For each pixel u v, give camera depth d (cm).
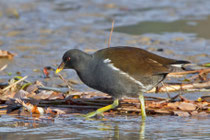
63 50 1677
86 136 848
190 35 1923
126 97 1110
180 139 824
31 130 891
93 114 1005
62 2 2672
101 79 995
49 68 1455
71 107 1066
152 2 2667
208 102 1060
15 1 2661
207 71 1313
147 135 852
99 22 2197
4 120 970
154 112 1027
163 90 1200
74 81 1304
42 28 2083
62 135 854
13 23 2180
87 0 2723
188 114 999
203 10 2430
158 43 1791
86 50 1656
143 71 991
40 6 2559
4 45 1770
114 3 2622
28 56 1616
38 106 1073
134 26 2103
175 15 2314
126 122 956
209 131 872
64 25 2139
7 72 1396
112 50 1020
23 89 1176
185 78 1327
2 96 1104
